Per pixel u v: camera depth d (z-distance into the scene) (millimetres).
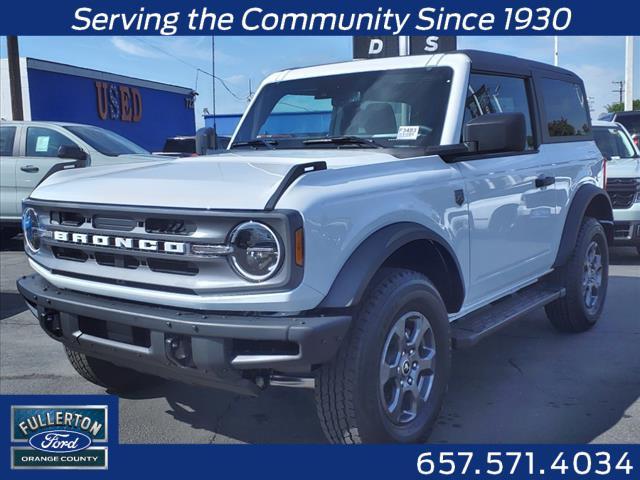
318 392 3145
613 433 3801
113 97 24078
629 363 4941
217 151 4617
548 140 5078
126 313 3104
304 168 3002
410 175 3523
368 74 4426
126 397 4418
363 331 3105
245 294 2896
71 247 3373
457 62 4176
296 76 4754
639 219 8609
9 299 7152
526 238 4656
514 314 4414
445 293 3848
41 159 9969
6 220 10203
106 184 3398
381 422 3199
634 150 10164
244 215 2838
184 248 2959
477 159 4090
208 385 3123
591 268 5754
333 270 2980
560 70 5527
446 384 3682
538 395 4352
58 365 5039
